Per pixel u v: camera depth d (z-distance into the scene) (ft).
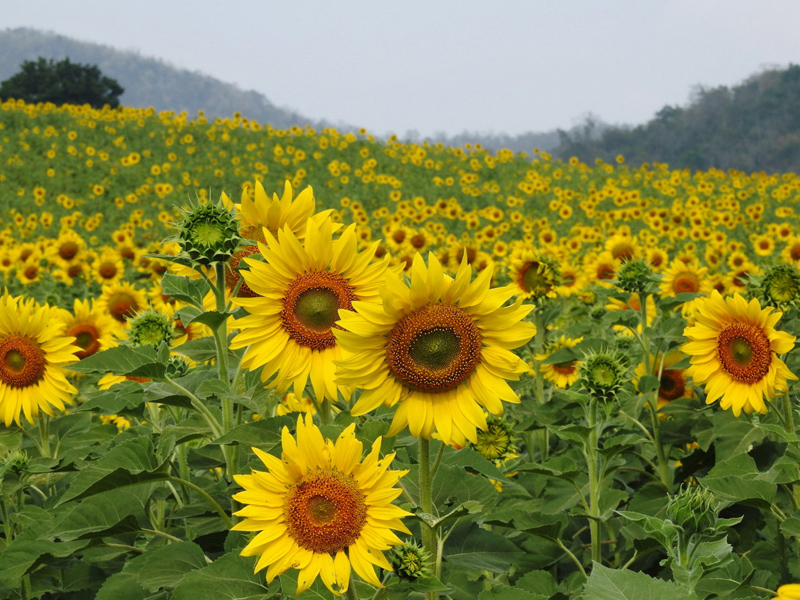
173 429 11.55
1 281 49.32
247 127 147.64
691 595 7.54
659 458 16.38
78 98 300.81
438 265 9.35
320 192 106.52
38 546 11.31
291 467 8.57
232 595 9.49
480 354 9.57
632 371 17.47
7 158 122.01
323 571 8.28
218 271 11.45
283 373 10.84
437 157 136.15
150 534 11.61
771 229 58.95
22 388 14.82
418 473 11.30
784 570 13.61
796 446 12.48
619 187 110.93
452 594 12.03
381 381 9.53
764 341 14.11
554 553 14.76
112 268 40.68
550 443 20.40
